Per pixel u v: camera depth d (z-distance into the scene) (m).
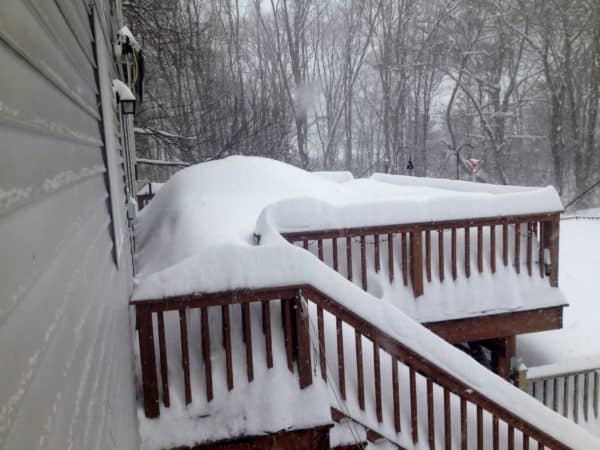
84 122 1.65
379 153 29.97
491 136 22.31
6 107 0.68
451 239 4.70
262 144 15.49
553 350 6.70
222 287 2.68
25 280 0.72
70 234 1.16
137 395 2.73
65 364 0.97
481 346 5.41
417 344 2.85
